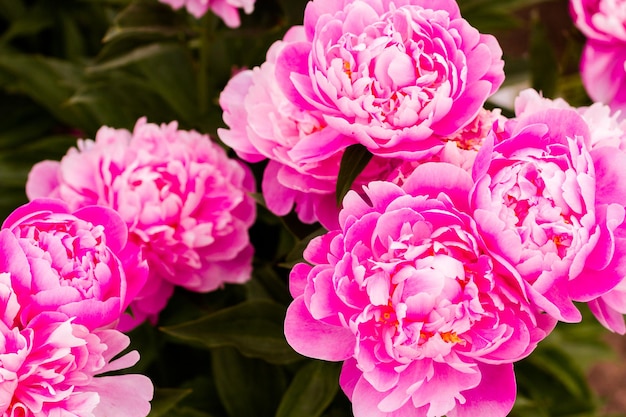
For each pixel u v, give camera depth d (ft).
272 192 2.64
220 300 3.04
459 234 2.28
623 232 2.35
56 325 2.37
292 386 2.82
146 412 2.46
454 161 2.39
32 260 2.38
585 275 2.34
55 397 2.36
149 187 2.73
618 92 3.17
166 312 3.25
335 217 2.55
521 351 2.31
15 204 3.53
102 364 2.40
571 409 3.71
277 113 2.55
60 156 3.60
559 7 6.66
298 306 2.37
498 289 2.31
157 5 3.29
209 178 2.84
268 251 3.18
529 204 2.30
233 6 3.08
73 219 2.49
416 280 2.28
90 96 3.55
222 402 3.29
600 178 2.37
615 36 3.13
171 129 2.92
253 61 3.41
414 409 2.35
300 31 2.61
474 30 2.43
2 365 2.33
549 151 2.34
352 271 2.31
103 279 2.45
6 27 5.14
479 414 2.37
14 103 4.55
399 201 2.29
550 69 3.39
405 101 2.38
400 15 2.43
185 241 2.77
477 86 2.42
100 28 4.70
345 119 2.43
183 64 3.68
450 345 2.30
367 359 2.31
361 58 2.40
